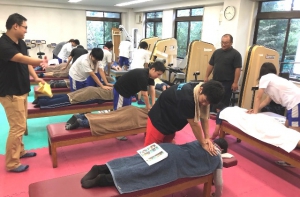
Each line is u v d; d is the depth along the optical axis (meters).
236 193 2.27
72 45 6.68
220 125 3.21
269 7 5.07
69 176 1.78
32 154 2.78
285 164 2.80
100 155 2.92
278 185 2.42
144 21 9.90
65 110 3.37
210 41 6.48
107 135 2.78
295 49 4.68
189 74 5.18
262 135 2.57
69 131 2.62
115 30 9.34
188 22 7.45
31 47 8.83
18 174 2.42
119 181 1.63
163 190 1.80
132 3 8.43
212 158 1.96
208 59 5.25
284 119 3.06
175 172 1.78
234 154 3.08
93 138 2.70
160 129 2.02
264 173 2.64
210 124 4.02
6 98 2.25
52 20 9.06
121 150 3.07
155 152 1.81
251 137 2.73
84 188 1.64
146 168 1.69
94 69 3.63
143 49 5.20
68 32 9.45
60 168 2.58
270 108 3.90
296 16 4.53
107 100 3.65
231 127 3.01
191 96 1.66
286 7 4.74
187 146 1.97
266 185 2.41
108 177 1.65
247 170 2.69
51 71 6.21
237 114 3.00
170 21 8.02
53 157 2.55
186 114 1.71
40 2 8.62
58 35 9.30
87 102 3.51
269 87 2.77
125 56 7.14
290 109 2.66
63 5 9.02
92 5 9.47
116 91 3.03
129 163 1.75
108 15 10.17
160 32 9.02
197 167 1.89
